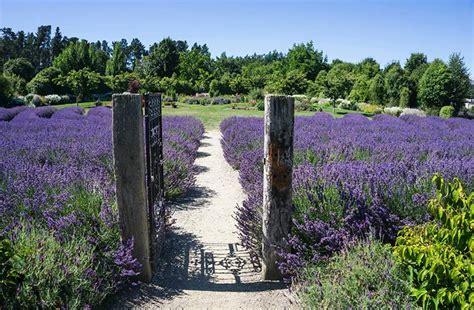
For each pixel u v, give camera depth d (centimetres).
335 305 266
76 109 2652
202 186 814
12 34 10162
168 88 5619
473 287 221
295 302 334
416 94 4800
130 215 369
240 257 450
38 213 388
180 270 414
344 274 297
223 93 5703
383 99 4966
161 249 459
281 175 366
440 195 252
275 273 385
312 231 370
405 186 408
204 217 606
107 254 347
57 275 289
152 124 416
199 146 1428
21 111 2566
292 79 4522
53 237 338
